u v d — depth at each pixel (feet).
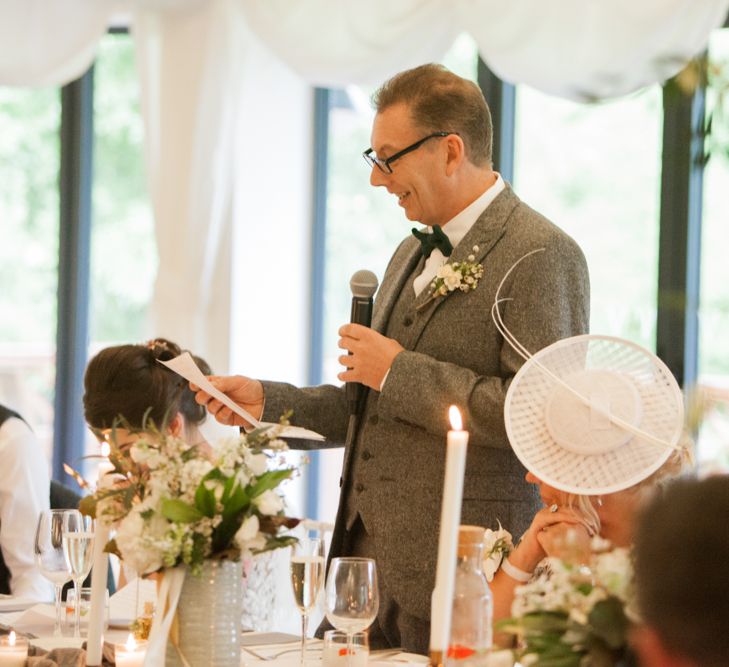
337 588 10.44
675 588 4.68
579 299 13.56
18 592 17.80
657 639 4.79
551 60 21.80
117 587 18.26
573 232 23.80
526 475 13.04
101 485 11.47
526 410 11.75
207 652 9.64
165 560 9.40
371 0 25.12
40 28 29.48
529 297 13.30
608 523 11.60
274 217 28.07
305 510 28.32
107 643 11.43
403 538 13.71
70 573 12.75
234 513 9.65
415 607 13.60
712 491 4.80
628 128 23.00
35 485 18.24
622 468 11.27
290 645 12.57
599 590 6.76
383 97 14.30
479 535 8.91
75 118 31.22
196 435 15.88
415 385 13.25
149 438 10.11
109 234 31.12
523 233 13.67
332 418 15.19
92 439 31.42
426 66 14.30
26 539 18.01
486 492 13.55
